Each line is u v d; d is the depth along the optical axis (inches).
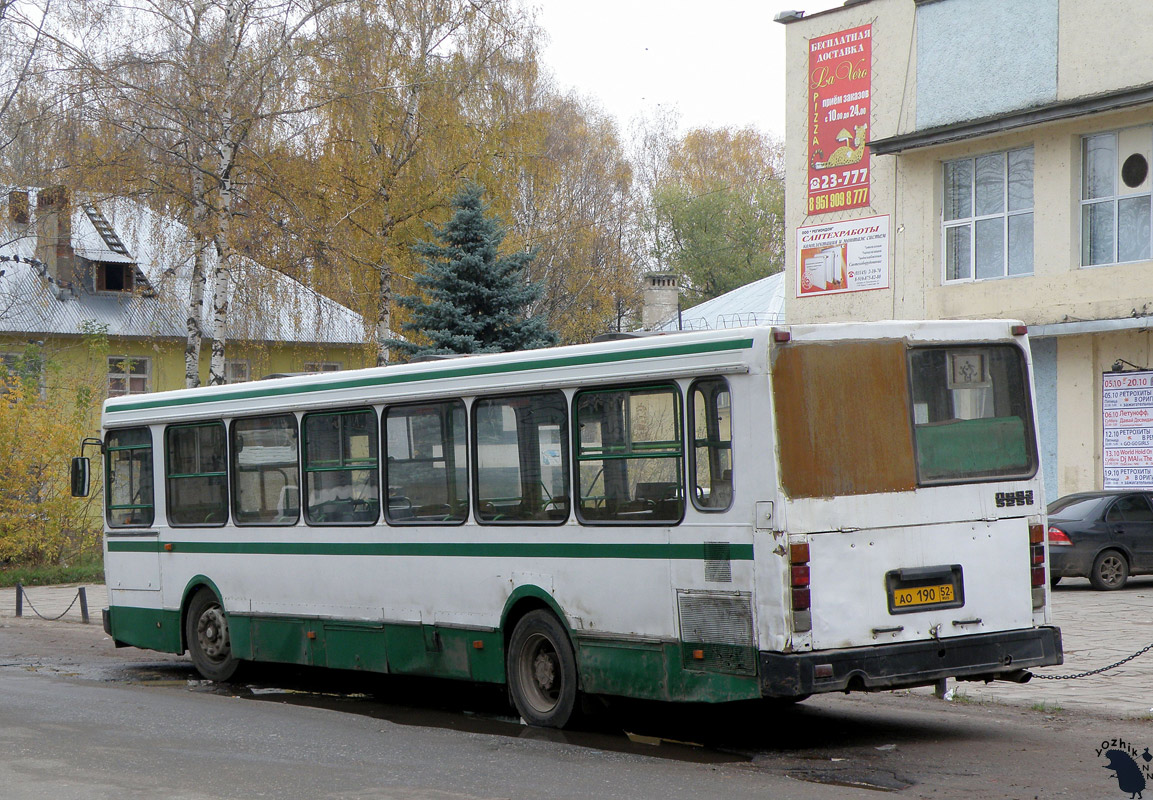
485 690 499.5
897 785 309.0
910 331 361.7
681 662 356.2
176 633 544.4
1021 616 369.7
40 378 1370.6
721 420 349.4
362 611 460.8
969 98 932.0
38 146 1161.4
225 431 520.1
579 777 321.7
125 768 335.9
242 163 1169.4
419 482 440.8
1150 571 804.0
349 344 1612.9
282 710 448.5
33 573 1048.2
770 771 328.8
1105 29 853.8
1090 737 370.3
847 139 1010.1
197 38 1136.8
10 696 481.4
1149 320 818.8
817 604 335.9
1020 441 377.1
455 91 1298.0
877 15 989.2
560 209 2176.4
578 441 387.5
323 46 1167.0
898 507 351.3
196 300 1212.5
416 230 1305.4
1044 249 893.2
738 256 2522.1
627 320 2342.5
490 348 1015.6
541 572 397.7
